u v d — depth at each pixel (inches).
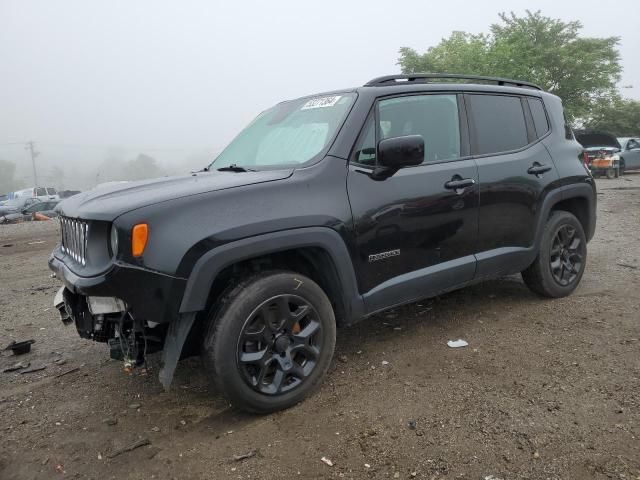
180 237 107.8
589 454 98.3
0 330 196.4
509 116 174.4
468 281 157.6
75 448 111.6
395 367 140.2
